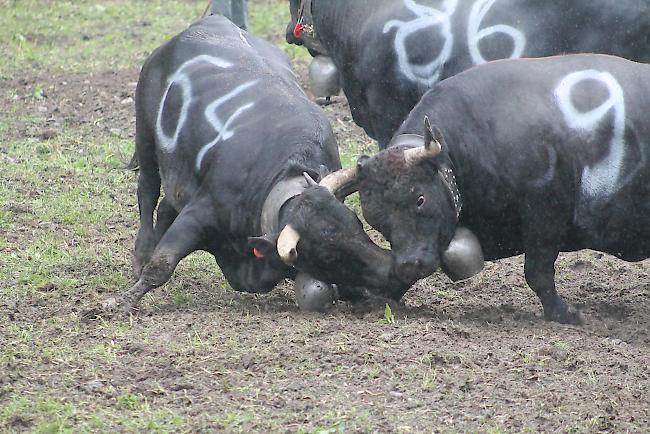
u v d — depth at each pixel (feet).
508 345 81.35
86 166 128.77
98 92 156.97
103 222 113.19
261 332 82.89
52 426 68.74
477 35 100.37
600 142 84.79
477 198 85.71
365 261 81.82
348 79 108.68
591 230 86.84
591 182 85.20
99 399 73.00
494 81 86.17
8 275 97.35
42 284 95.20
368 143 136.26
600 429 69.82
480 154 84.89
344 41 107.14
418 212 80.33
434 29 101.40
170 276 90.38
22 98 154.30
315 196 81.71
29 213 114.21
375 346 79.77
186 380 75.41
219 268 101.55
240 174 89.04
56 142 136.87
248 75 95.20
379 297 87.76
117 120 146.10
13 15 200.44
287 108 91.71
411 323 84.28
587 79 85.97
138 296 89.35
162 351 79.71
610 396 73.77
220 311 89.45
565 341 82.23
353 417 70.13
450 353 78.28
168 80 97.81
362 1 105.91
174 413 71.05
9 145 135.13
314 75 117.60
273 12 199.62
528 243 86.63
